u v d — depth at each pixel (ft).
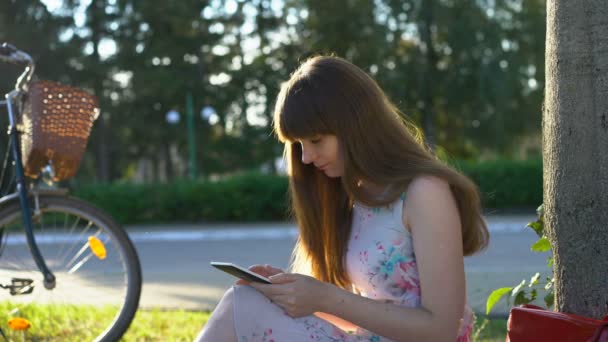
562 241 8.13
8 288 12.19
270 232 40.47
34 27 88.17
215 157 113.91
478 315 15.56
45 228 19.02
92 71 97.40
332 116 6.97
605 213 7.82
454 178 7.11
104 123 104.99
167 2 103.14
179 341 13.00
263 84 110.52
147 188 48.42
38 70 90.17
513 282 19.89
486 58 90.38
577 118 7.92
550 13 8.26
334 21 97.25
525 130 96.89
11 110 12.07
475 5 91.35
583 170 7.90
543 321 6.97
